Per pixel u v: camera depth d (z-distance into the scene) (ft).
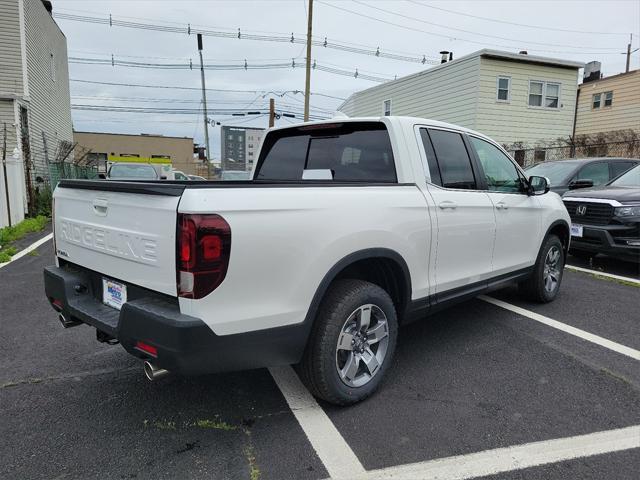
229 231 7.70
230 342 7.93
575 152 66.64
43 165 57.67
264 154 15.05
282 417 9.71
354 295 9.63
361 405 10.18
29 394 10.66
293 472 8.02
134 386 11.05
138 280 8.56
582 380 11.38
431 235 11.47
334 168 12.96
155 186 8.01
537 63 65.87
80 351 13.12
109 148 181.37
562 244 18.40
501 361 12.46
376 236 9.94
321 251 8.93
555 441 8.91
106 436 9.03
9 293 18.83
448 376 11.58
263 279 8.19
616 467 8.16
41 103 59.98
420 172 11.66
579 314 16.24
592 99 79.77
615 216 21.74
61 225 11.03
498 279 14.43
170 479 7.81
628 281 20.94
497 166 14.75
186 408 10.07
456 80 66.69
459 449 8.66
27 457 8.37
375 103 86.12
